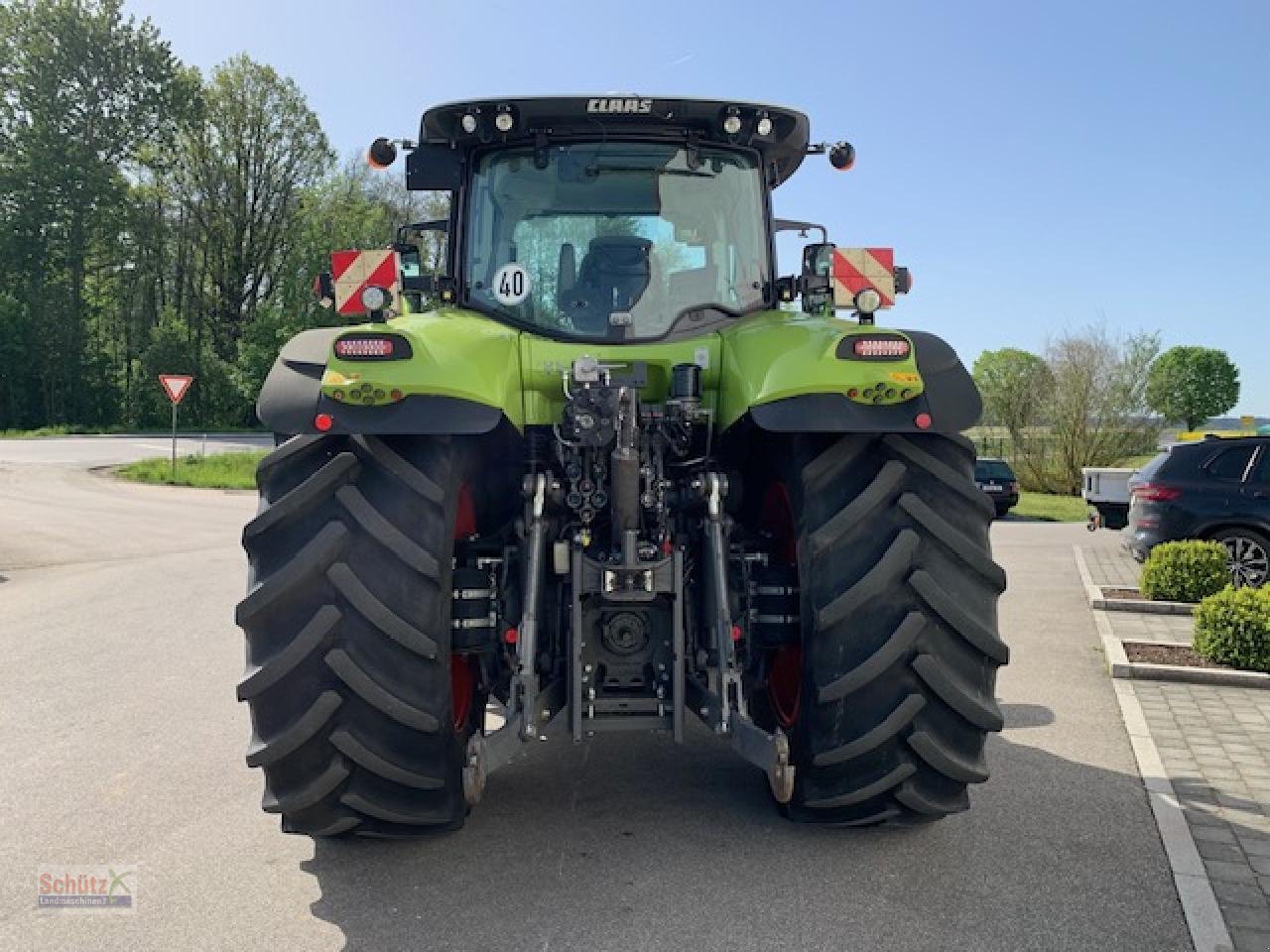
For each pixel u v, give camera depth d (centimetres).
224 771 464
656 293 395
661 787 420
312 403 303
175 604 933
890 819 344
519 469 375
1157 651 706
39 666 684
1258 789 430
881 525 324
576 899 320
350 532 304
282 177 6088
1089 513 1407
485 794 413
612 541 341
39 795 430
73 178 5559
